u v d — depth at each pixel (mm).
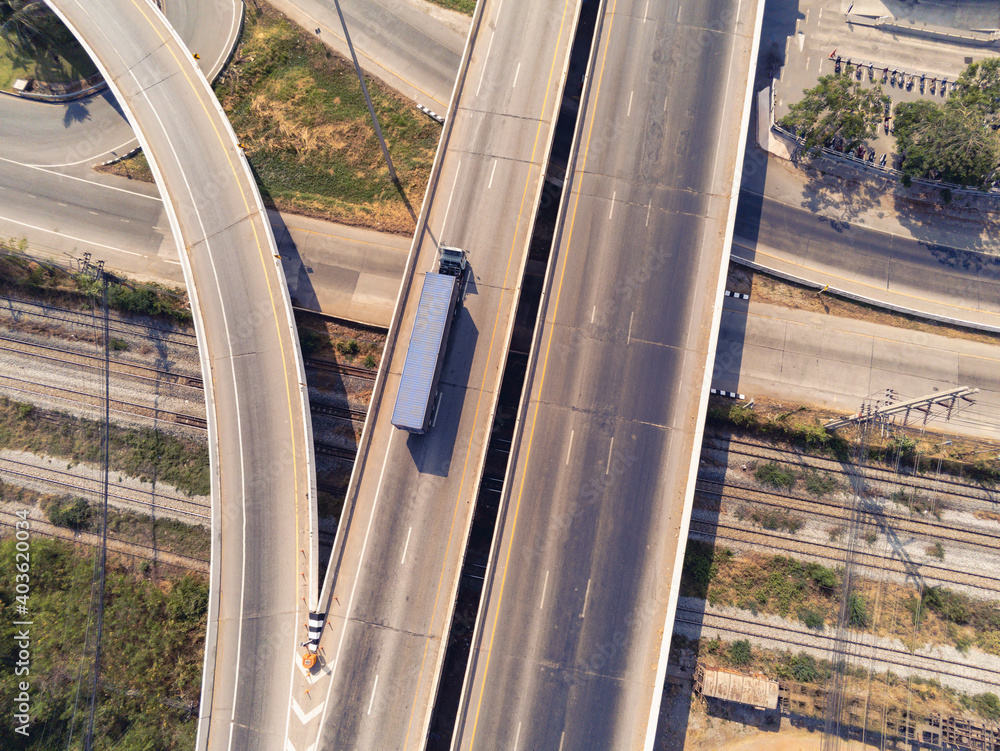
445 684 39594
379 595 35625
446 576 35688
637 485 35906
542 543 35438
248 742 35125
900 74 46938
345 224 45906
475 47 41781
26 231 46500
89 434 44312
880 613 40406
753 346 44125
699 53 40688
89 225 46625
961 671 39375
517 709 33781
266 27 48469
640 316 37719
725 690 38094
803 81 47125
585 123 39906
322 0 48500
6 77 48312
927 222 45312
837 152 45344
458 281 38406
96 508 43406
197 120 43312
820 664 39656
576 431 36562
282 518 38375
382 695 34562
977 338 43969
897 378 43562
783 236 45250
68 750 39406
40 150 47719
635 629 34438
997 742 37312
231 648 36656
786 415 42625
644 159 39469
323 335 44812
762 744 38906
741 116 39781
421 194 45875
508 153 40281
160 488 43688
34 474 44062
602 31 41000
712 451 42750
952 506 41469
